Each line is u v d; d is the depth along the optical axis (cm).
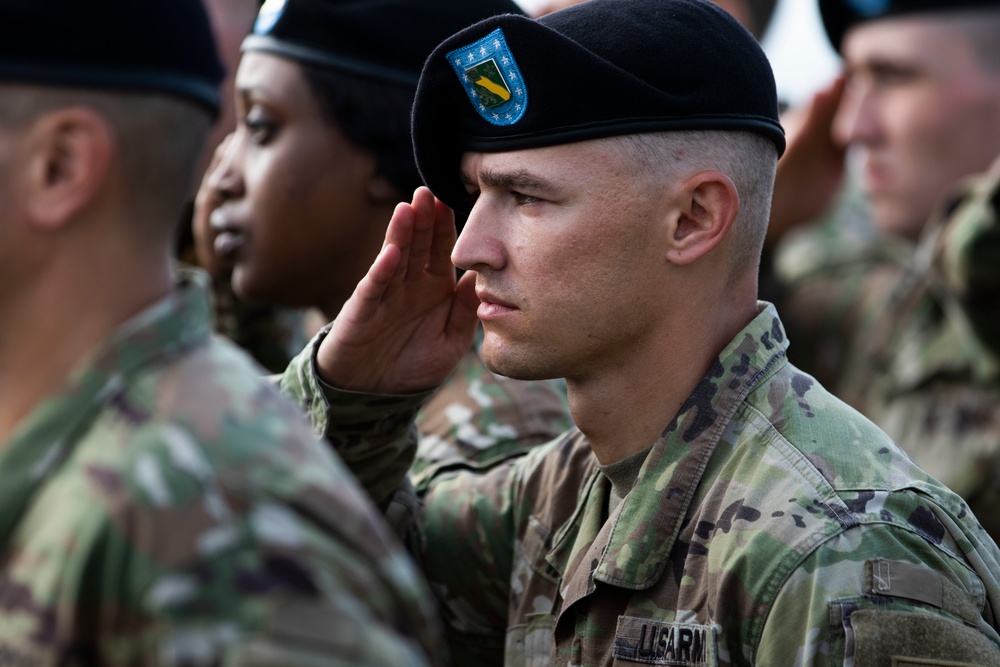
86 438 364
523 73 513
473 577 649
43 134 366
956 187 1145
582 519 592
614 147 516
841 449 520
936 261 998
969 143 1134
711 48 531
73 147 369
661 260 529
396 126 729
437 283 626
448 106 546
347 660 345
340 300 769
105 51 370
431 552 659
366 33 723
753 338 550
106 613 343
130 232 383
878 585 483
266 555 345
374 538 375
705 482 532
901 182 1162
